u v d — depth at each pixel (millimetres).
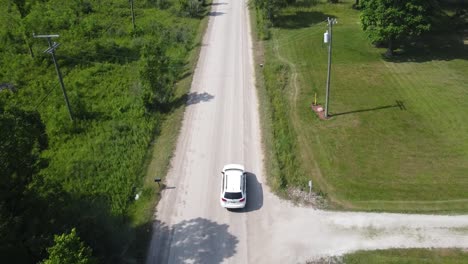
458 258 25078
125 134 37812
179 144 36125
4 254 22688
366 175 31562
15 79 47969
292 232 27375
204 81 45781
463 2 62469
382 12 46594
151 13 66500
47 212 24578
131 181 32188
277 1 59094
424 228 27125
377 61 48719
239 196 28344
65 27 60156
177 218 28875
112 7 67812
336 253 25844
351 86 43531
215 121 38938
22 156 23219
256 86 44312
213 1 70000
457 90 41906
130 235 25938
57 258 19484
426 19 46844
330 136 36031
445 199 29094
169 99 42812
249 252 26141
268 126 37562
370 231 27156
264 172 32500
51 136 38438
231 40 55406
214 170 33031
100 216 25594
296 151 34469
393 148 34281
